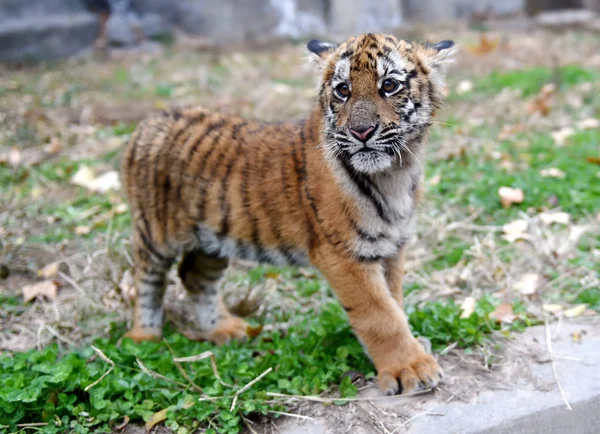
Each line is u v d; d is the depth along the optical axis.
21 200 2.71
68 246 2.55
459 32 4.93
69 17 4.46
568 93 3.49
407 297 2.33
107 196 2.74
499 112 3.27
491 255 2.44
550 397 2.05
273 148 2.17
